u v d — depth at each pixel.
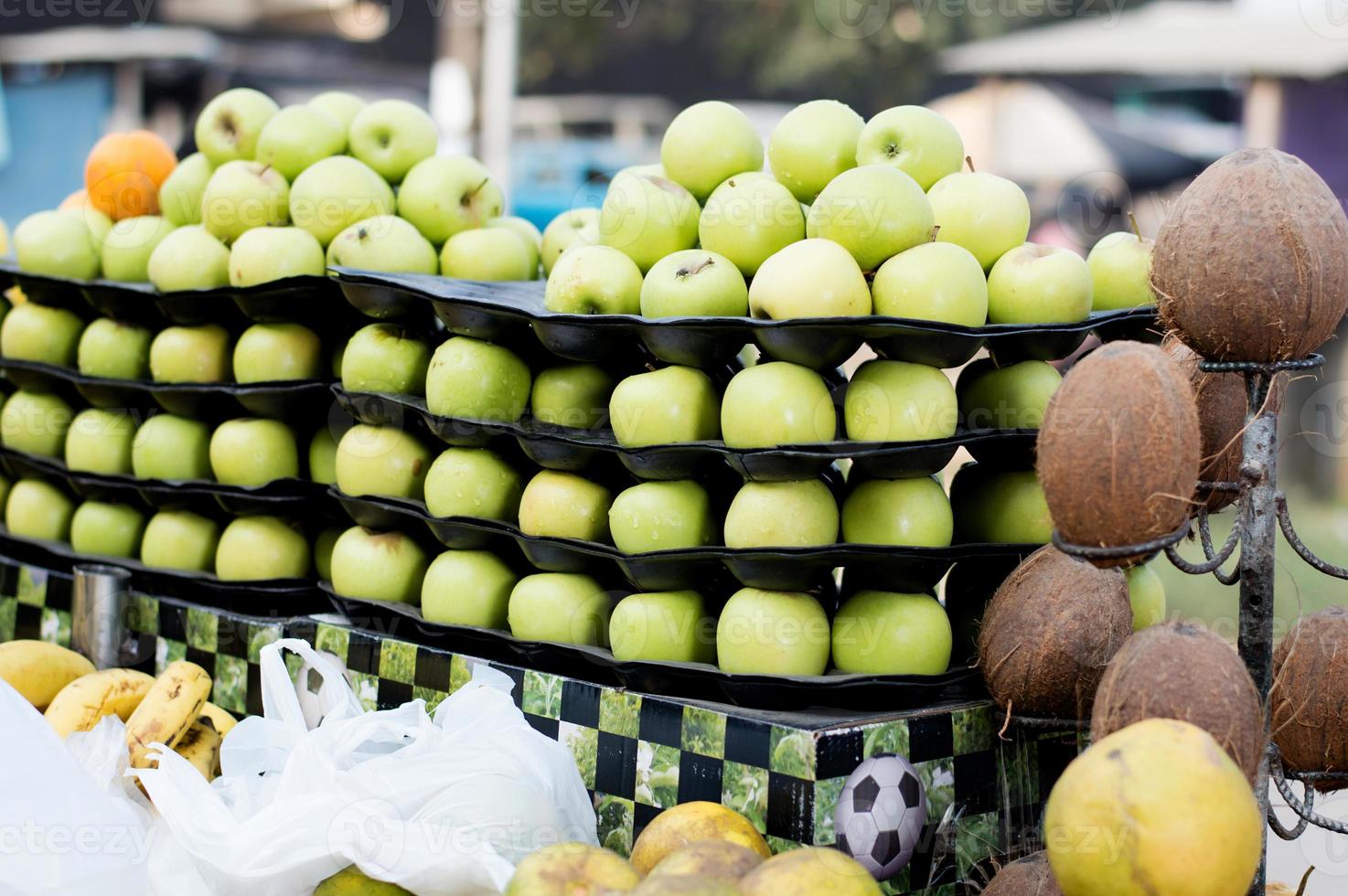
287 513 2.08
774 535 1.50
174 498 2.16
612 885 1.22
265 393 2.02
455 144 5.42
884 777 1.43
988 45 5.18
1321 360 1.31
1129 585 1.65
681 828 1.35
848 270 1.50
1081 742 1.55
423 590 1.82
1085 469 1.20
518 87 7.67
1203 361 1.34
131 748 1.58
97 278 2.36
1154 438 1.19
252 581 2.03
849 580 1.62
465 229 2.13
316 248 2.05
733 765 1.44
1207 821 1.08
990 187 1.63
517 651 1.69
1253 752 1.21
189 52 4.96
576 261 1.68
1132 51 4.83
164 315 2.28
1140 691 1.22
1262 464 1.33
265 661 1.57
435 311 1.78
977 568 1.70
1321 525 3.98
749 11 7.49
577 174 5.46
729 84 7.57
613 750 1.56
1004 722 1.51
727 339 1.59
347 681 1.72
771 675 1.48
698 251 1.63
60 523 2.44
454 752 1.45
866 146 1.69
